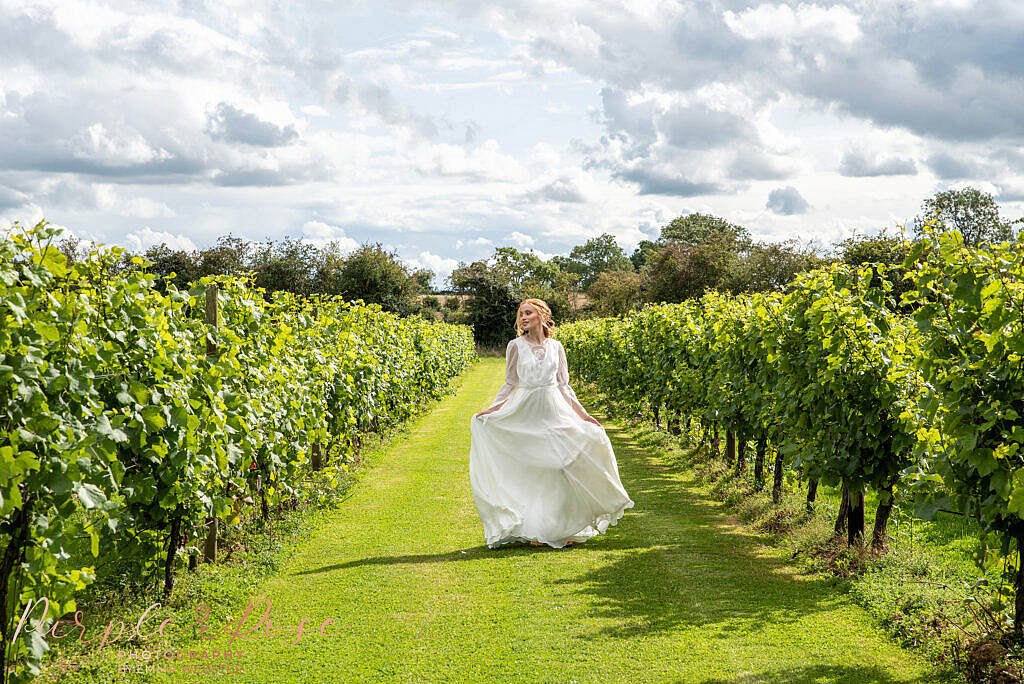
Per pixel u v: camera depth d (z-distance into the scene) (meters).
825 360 5.68
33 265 3.42
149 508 4.52
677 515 7.56
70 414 3.35
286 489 6.77
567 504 6.43
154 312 4.57
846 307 5.51
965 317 3.65
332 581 5.44
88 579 3.61
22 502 3.01
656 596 5.11
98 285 4.23
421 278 44.19
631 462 10.64
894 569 5.19
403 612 4.80
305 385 7.24
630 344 14.26
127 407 3.93
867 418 5.31
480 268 43.97
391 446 11.70
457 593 5.18
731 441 9.56
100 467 3.58
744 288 39.75
